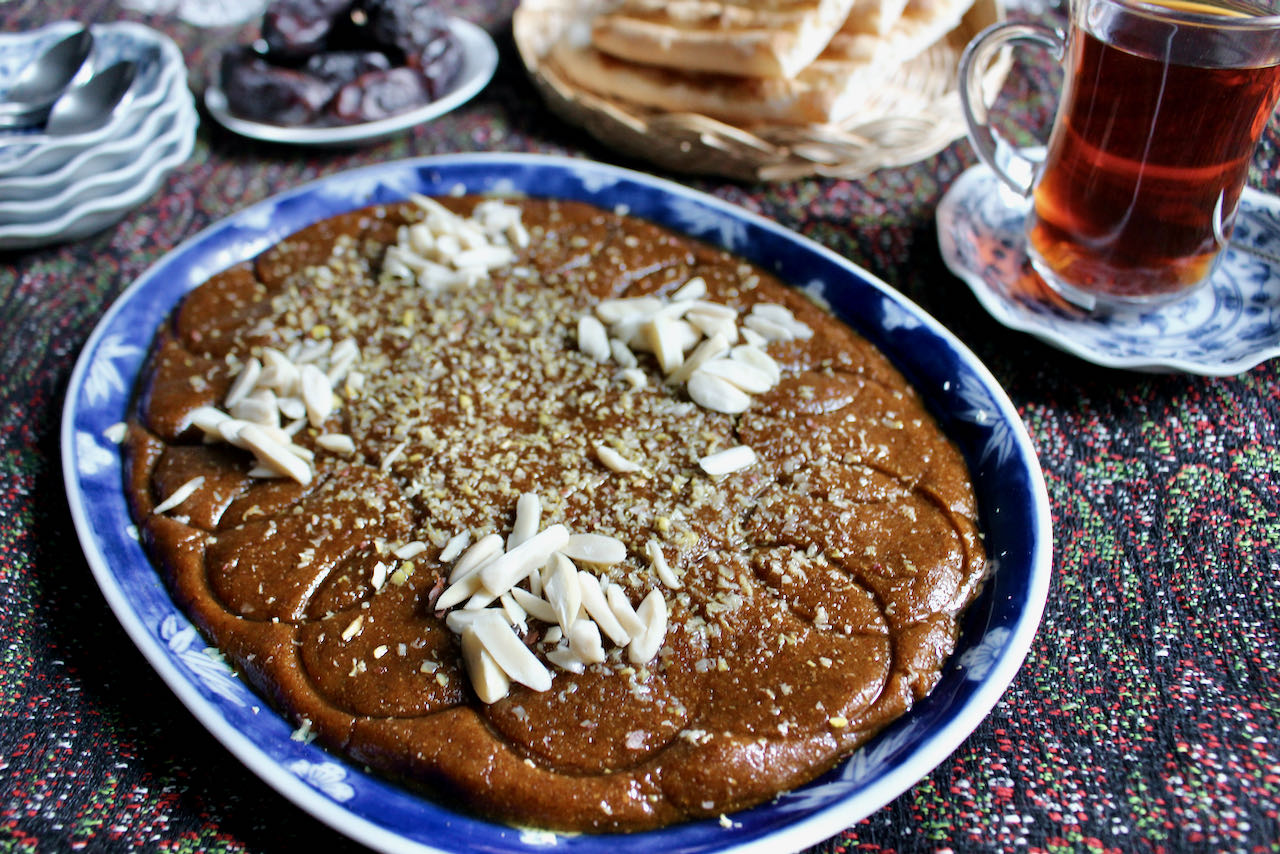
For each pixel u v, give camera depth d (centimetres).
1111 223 44
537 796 35
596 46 55
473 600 38
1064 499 42
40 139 49
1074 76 44
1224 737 36
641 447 43
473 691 37
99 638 40
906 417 43
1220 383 45
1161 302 46
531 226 51
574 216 51
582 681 37
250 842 35
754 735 36
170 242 53
